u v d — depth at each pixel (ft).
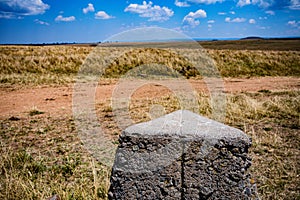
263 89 38.11
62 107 26.50
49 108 26.20
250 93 33.91
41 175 12.10
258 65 66.49
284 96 31.04
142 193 7.02
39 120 21.67
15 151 15.10
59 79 46.21
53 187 10.79
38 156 14.43
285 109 23.72
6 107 26.84
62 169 12.69
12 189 10.41
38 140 16.99
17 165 13.00
